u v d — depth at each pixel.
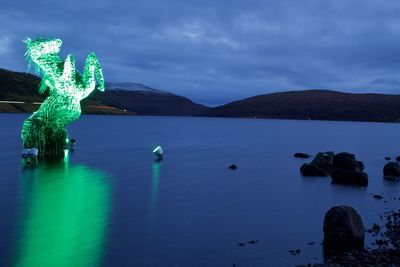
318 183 25.02
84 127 92.38
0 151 37.22
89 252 12.07
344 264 11.44
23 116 135.25
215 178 26.33
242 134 83.06
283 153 44.94
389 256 12.07
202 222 15.61
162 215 16.42
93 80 32.06
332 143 62.09
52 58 29.94
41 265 10.98
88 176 25.00
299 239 13.84
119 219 15.59
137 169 29.14
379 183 25.55
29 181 22.67
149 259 11.72
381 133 95.19
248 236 14.06
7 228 14.03
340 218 13.12
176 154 41.12
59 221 15.03
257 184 24.39
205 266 11.38
